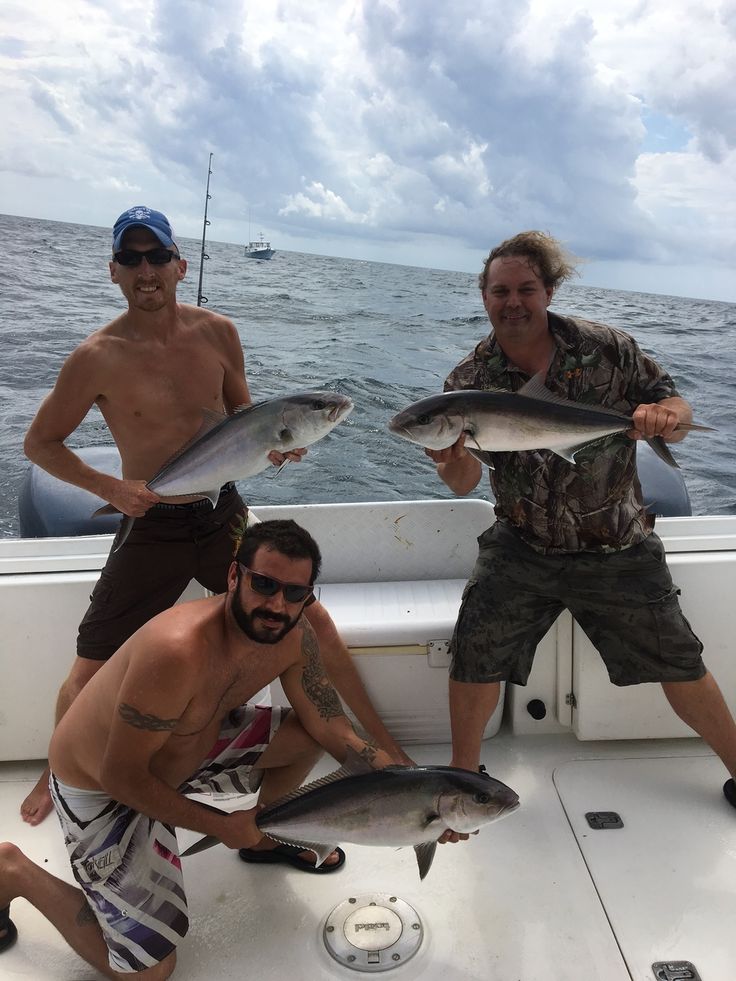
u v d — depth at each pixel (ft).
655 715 9.70
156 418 9.30
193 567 9.35
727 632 9.56
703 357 47.01
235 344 9.89
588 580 8.48
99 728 6.36
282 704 9.84
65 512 14.24
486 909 7.34
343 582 11.51
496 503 8.91
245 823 6.46
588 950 6.86
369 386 33.19
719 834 8.30
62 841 8.51
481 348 8.79
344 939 7.00
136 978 6.45
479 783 5.90
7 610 9.37
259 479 22.67
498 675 8.72
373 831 6.07
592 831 8.38
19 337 38.78
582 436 7.59
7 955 7.03
